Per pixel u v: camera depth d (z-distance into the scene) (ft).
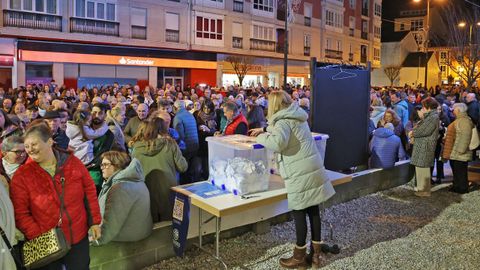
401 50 177.88
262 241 17.07
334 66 22.11
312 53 127.95
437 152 26.99
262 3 109.40
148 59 83.87
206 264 14.84
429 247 16.60
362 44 157.48
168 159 15.70
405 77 177.58
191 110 29.43
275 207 18.33
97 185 16.03
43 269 10.12
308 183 13.91
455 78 179.93
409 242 17.08
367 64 23.36
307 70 126.00
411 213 20.85
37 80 70.59
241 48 103.45
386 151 24.67
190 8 90.99
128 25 81.41
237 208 13.39
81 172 10.58
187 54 91.50
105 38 77.15
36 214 9.74
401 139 27.73
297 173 13.91
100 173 16.12
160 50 86.43
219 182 15.28
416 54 179.42
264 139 13.87
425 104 23.49
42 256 9.61
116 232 13.33
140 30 83.35
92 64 76.69
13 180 9.70
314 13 128.16
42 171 9.84
